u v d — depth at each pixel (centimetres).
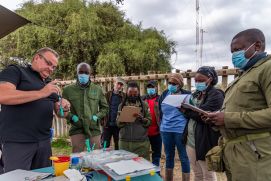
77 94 401
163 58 1229
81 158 236
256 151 196
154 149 467
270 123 188
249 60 211
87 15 1164
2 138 268
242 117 197
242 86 204
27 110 265
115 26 1250
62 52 1159
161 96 425
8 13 310
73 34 1130
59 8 1198
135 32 1257
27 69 280
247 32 211
